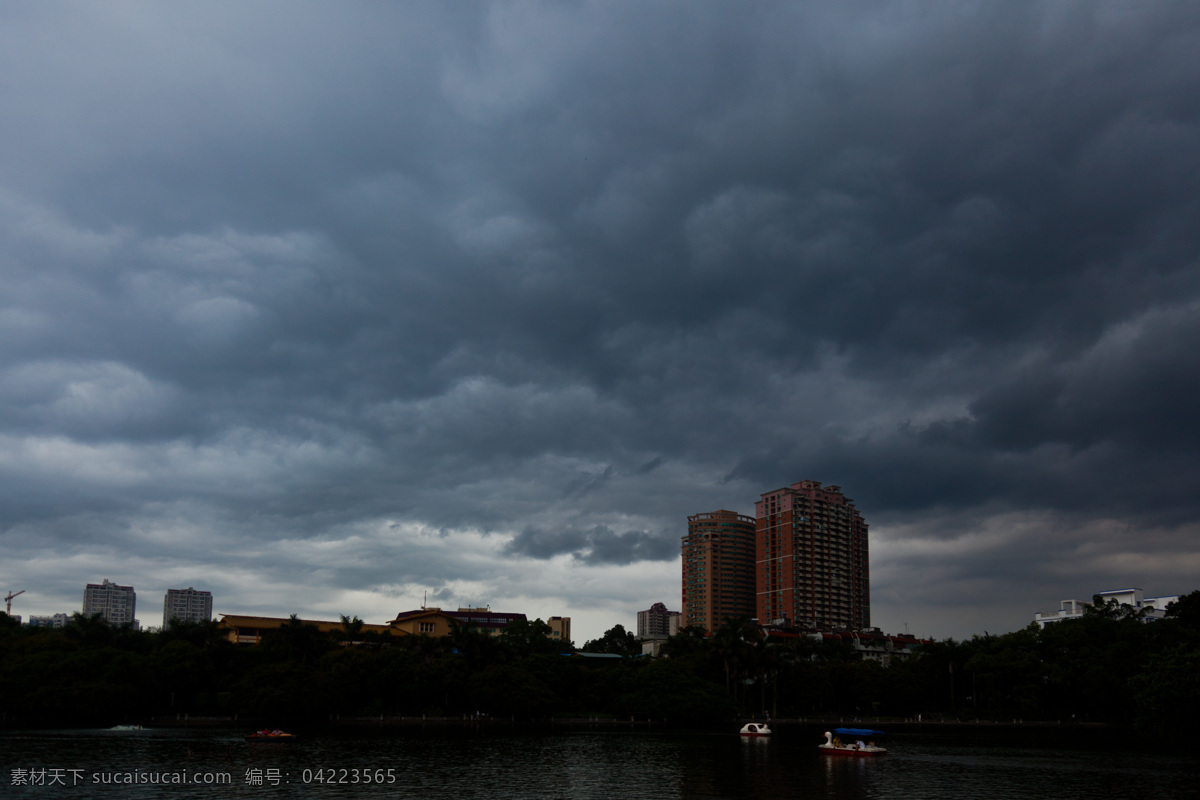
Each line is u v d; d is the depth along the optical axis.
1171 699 83.75
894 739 132.75
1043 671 168.50
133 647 156.62
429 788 68.81
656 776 77.69
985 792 70.62
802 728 154.62
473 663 155.50
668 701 149.25
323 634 161.50
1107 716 167.25
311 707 131.25
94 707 123.06
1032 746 117.38
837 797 67.38
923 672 189.75
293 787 68.19
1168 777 80.81
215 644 150.75
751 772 81.81
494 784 71.44
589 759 90.94
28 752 89.12
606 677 167.75
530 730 136.50
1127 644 160.00
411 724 143.88
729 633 168.38
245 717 143.00
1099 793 70.38
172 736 111.25
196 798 62.72
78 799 61.81
